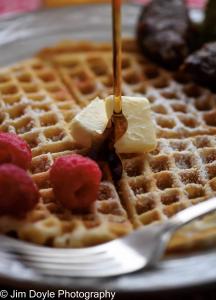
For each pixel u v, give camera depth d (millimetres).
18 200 265
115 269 249
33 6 448
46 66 364
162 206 285
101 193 290
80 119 300
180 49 353
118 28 271
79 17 395
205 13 368
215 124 333
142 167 303
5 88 344
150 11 371
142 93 350
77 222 271
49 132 318
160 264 253
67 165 271
